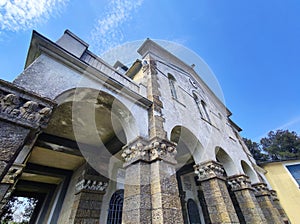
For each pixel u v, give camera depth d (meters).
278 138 24.70
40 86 2.98
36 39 3.34
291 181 11.87
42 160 6.94
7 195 4.38
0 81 2.43
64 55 3.67
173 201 3.50
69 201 6.30
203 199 9.99
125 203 3.54
